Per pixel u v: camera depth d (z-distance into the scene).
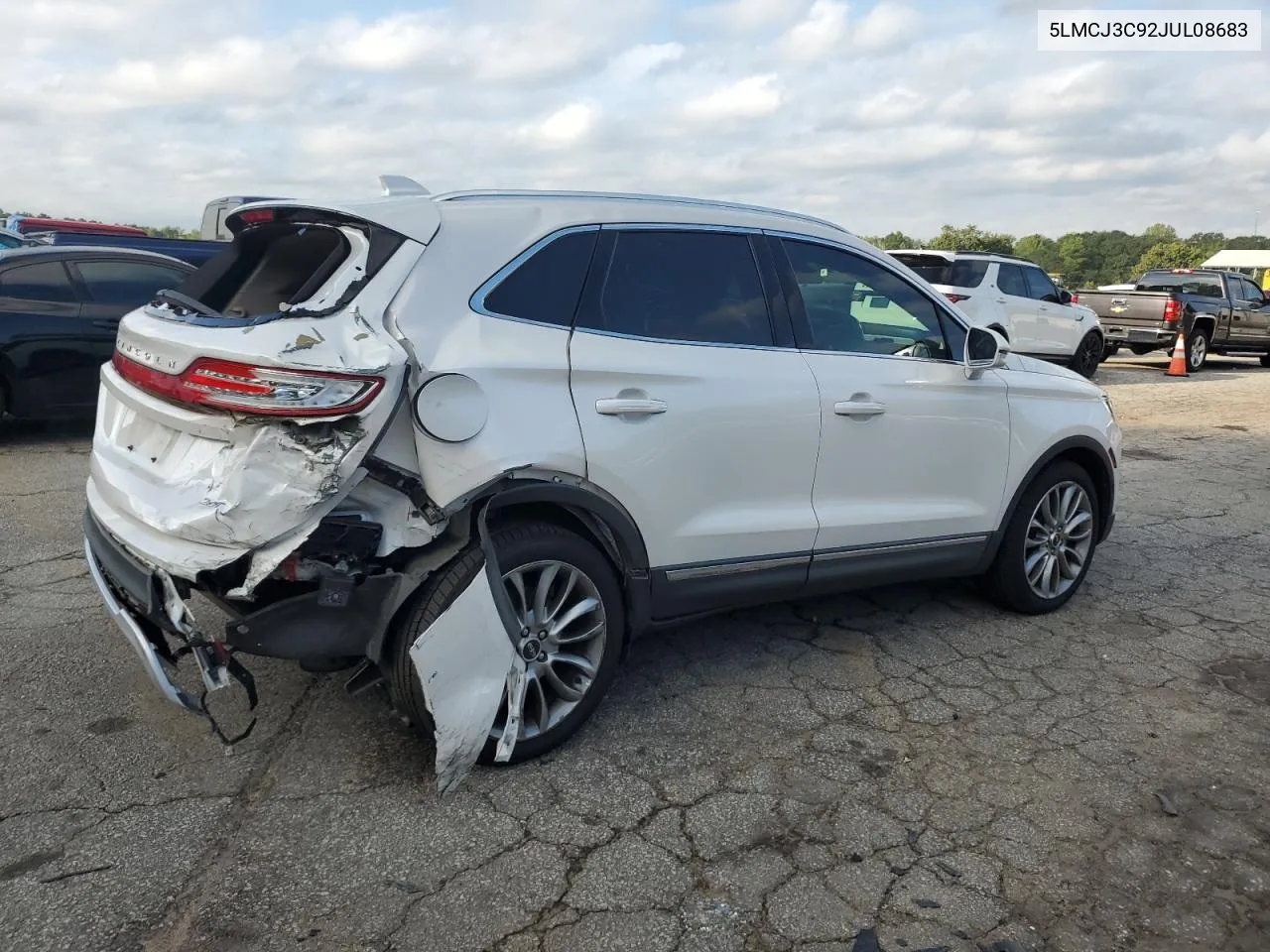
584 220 3.46
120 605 3.02
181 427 2.89
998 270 13.93
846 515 4.00
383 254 3.04
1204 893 2.72
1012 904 2.64
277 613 2.85
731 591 3.75
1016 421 4.55
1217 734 3.65
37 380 7.86
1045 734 3.61
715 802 3.08
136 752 3.25
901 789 3.20
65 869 2.64
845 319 4.11
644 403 3.36
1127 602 5.12
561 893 2.62
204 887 2.59
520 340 3.16
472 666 3.02
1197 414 12.04
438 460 2.92
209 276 3.57
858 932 2.51
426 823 2.91
